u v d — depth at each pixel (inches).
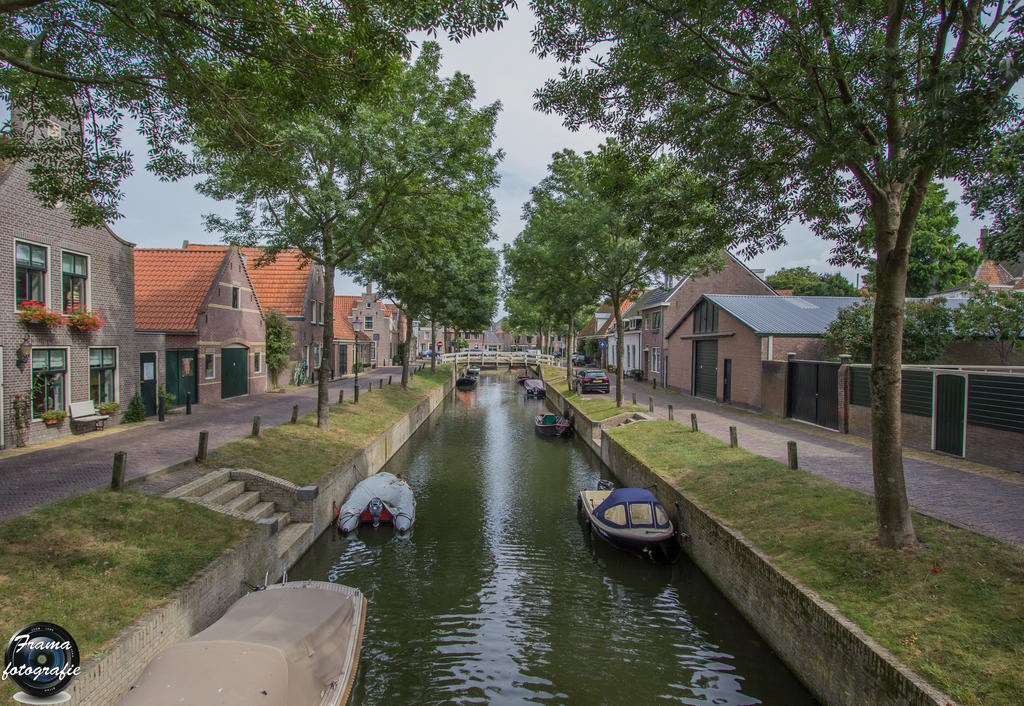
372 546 431.8
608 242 760.3
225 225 552.1
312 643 216.5
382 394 995.9
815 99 257.9
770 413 765.3
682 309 1369.3
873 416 261.6
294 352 1198.3
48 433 504.1
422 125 541.0
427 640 299.6
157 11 235.0
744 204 343.3
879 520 258.8
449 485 621.0
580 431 924.6
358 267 805.9
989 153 229.5
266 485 418.0
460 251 710.5
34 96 296.2
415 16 244.7
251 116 315.0
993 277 1233.4
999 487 347.6
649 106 314.0
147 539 274.2
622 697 249.8
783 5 250.1
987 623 195.6
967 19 223.9
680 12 239.5
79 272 552.7
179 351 757.3
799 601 246.1
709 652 284.7
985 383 416.8
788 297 984.3
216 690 169.6
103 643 190.5
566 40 290.2
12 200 466.0
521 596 352.2
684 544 402.3
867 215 335.9
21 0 206.1
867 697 198.4
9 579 216.8
